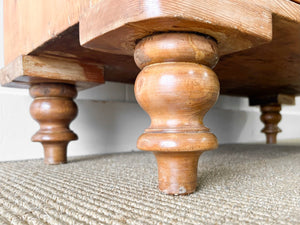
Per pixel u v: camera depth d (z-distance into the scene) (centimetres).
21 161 81
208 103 37
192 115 37
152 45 36
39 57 59
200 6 31
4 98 84
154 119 38
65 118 69
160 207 34
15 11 62
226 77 87
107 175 55
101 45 40
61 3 45
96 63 67
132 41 38
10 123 85
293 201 36
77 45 53
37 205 36
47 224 29
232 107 163
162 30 34
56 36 47
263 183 46
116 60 64
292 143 143
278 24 44
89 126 99
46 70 60
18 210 34
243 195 39
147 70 37
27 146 87
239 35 36
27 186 46
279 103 128
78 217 31
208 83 36
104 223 29
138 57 38
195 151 38
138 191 42
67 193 41
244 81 94
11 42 65
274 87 108
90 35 38
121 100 114
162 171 40
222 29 34
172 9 30
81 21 40
